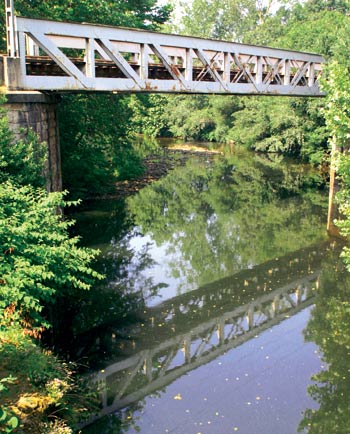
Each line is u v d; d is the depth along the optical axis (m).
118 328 10.87
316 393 8.62
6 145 9.68
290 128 33.50
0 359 6.97
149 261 15.13
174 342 10.33
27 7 16.47
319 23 35.28
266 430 7.63
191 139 49.50
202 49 13.59
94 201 22.20
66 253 8.60
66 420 6.93
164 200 23.09
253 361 9.66
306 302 12.38
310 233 17.91
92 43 11.09
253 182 27.47
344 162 10.48
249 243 16.92
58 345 10.05
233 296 12.73
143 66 12.22
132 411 8.02
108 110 20.73
